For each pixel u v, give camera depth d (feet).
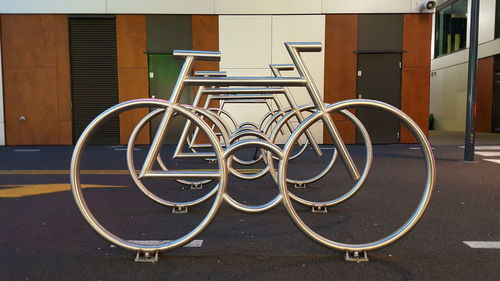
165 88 29.71
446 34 55.11
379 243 6.23
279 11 29.04
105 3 28.99
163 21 29.22
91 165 18.20
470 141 18.44
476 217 8.71
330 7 28.94
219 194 6.23
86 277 5.65
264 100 18.45
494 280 5.48
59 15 29.09
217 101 29.53
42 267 6.02
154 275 5.70
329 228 7.98
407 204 10.07
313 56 29.27
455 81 51.98
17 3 28.81
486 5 44.93
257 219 8.71
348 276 5.63
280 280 5.50
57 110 29.63
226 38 29.27
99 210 9.60
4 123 29.48
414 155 21.67
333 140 6.53
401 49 29.27
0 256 6.48
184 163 18.90
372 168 16.58
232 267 5.98
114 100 29.81
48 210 9.57
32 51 29.25
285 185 6.19
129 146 9.62
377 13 29.01
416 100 29.66
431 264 6.04
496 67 43.96
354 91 29.53
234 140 11.66
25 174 15.57
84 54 29.48
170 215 9.13
